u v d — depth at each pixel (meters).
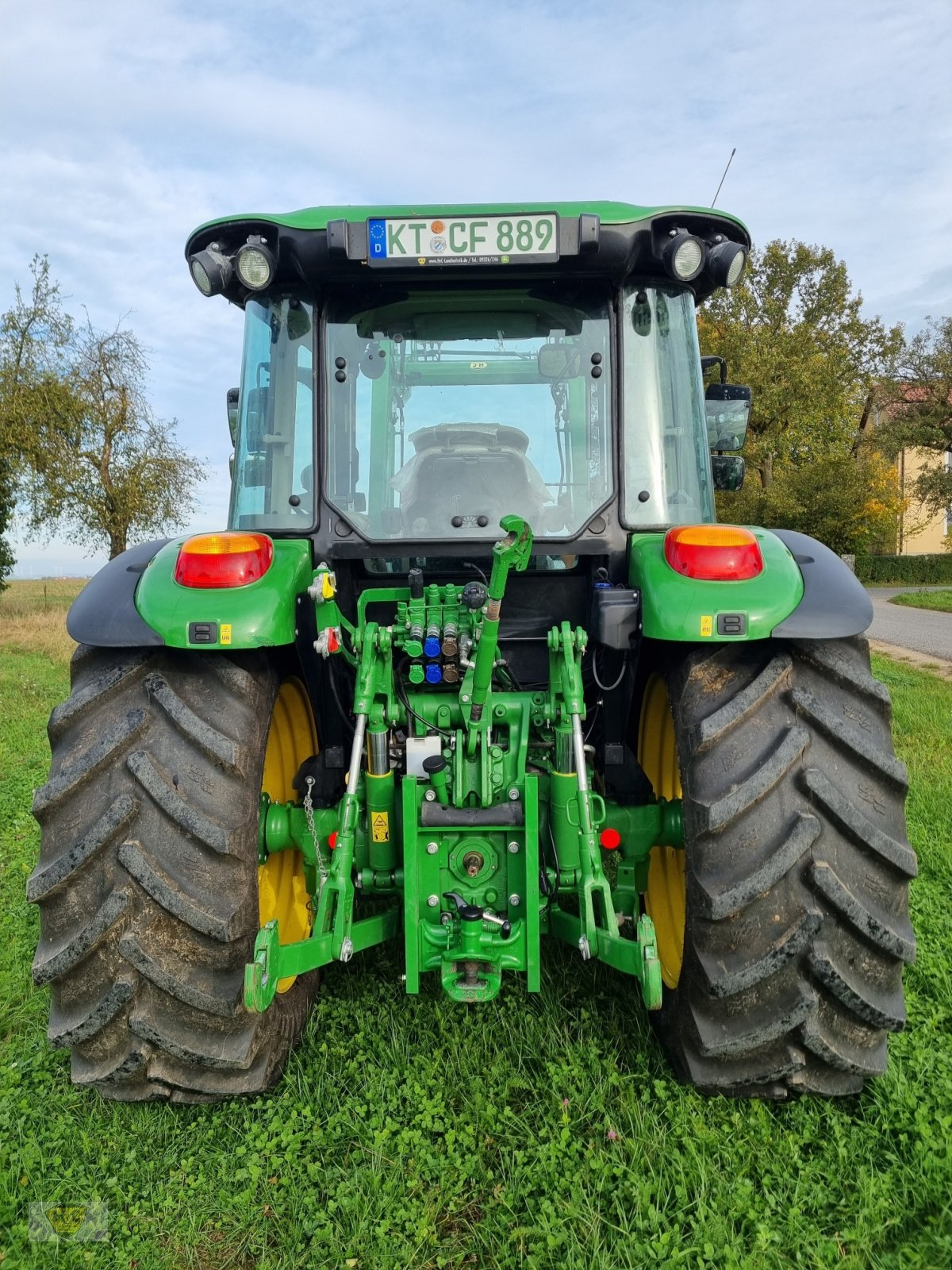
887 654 12.57
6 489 19.11
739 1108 2.22
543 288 2.72
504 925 2.29
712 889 2.03
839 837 2.06
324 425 2.73
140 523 22.70
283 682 2.79
